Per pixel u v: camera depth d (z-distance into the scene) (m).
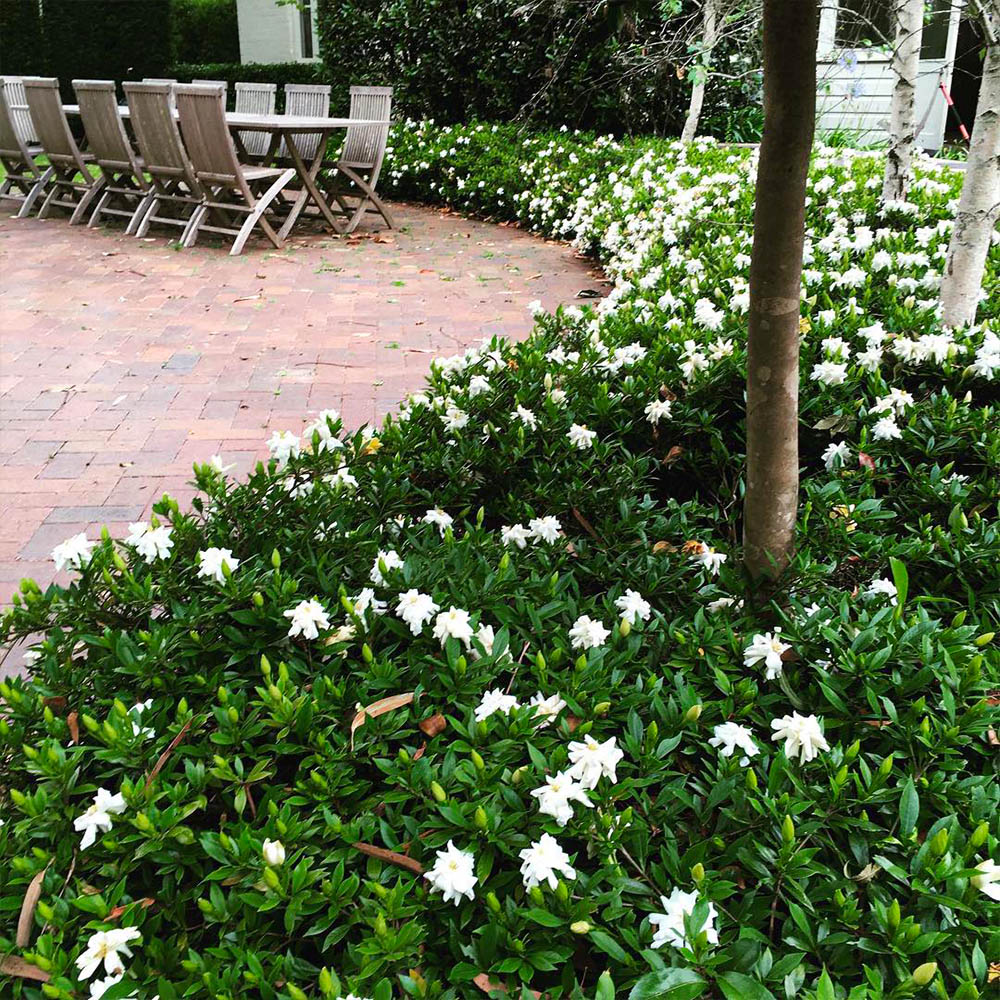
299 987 1.47
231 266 7.96
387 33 12.72
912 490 2.91
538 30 11.22
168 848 1.66
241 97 10.67
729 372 3.31
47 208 10.04
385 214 9.62
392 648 2.10
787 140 1.98
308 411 4.99
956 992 1.34
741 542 2.91
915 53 5.77
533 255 8.51
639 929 1.53
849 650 2.01
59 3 15.70
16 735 1.90
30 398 5.14
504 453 3.08
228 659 2.14
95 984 1.42
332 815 1.66
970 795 1.76
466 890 1.51
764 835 1.66
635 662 2.15
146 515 3.91
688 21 9.96
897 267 4.79
